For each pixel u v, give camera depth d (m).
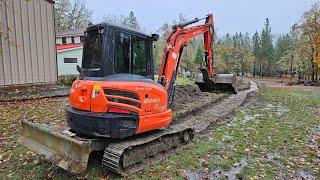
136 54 5.61
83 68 5.40
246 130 8.47
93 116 4.81
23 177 4.96
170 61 7.29
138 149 5.27
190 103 11.95
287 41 77.44
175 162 5.68
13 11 13.95
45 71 15.80
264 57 80.06
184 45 8.22
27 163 5.53
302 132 8.34
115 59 5.12
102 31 5.00
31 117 9.19
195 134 7.71
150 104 5.43
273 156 6.29
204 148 6.61
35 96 12.70
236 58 79.00
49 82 16.05
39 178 4.91
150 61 5.96
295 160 6.07
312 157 6.28
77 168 4.42
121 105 4.93
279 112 11.76
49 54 16.02
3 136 7.21
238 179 5.10
